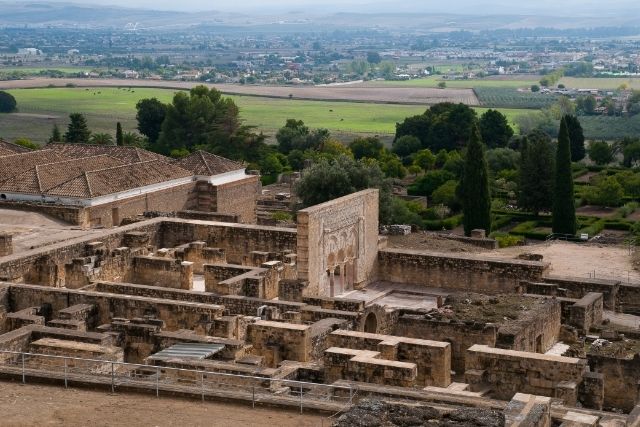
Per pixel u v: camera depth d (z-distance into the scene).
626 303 87.25
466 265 94.06
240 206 156.25
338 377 54.72
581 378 56.91
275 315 72.06
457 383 58.81
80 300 72.38
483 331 67.19
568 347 74.12
